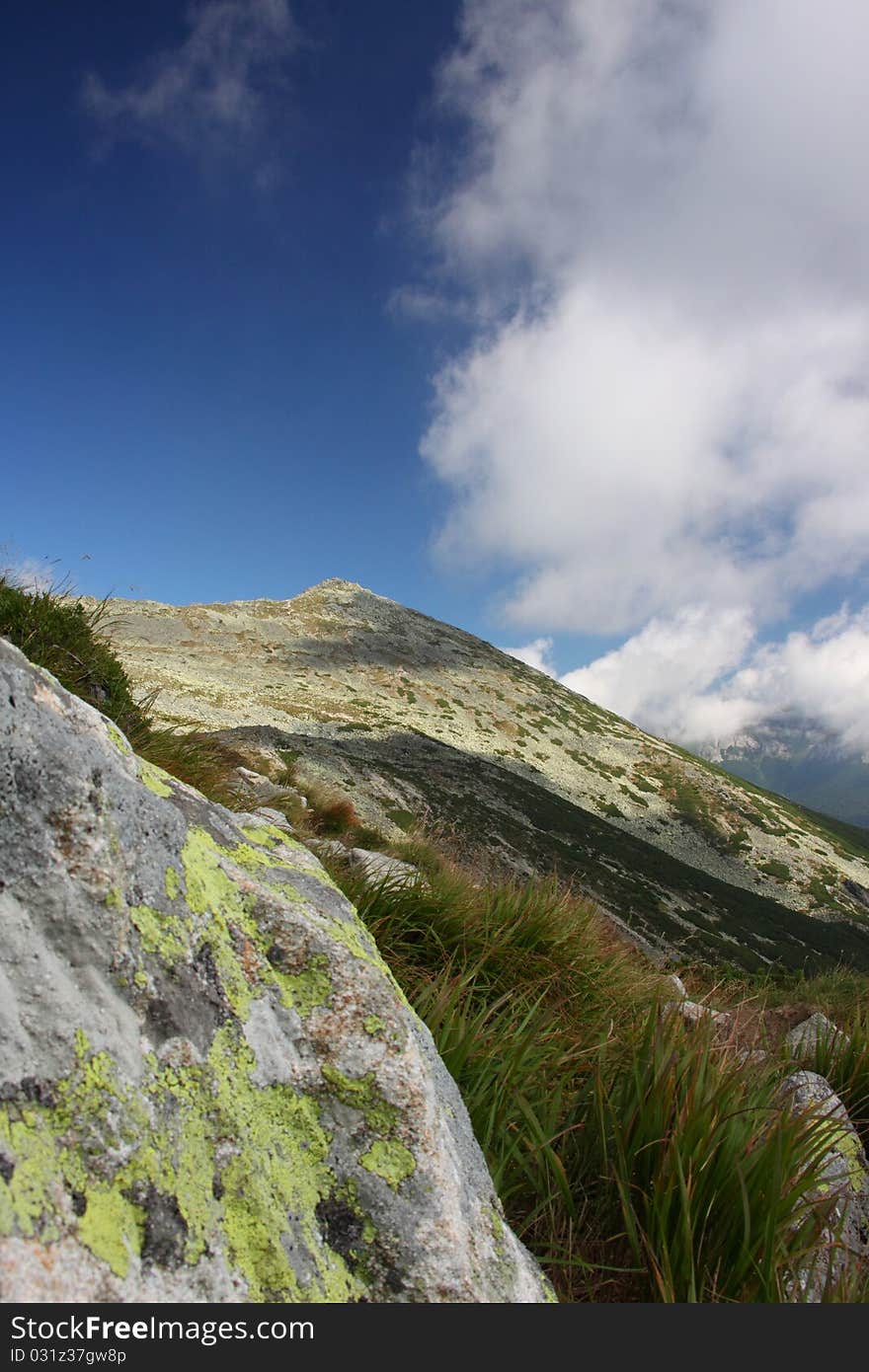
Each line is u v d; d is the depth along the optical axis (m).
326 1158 2.18
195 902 2.29
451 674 154.50
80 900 1.95
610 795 116.06
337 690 127.31
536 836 73.50
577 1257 2.87
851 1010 6.71
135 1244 1.67
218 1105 2.02
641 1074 3.67
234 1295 1.78
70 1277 1.51
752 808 122.12
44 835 1.94
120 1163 1.73
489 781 93.06
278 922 2.51
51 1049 1.73
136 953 2.02
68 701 2.45
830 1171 3.73
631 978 5.86
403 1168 2.19
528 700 152.25
